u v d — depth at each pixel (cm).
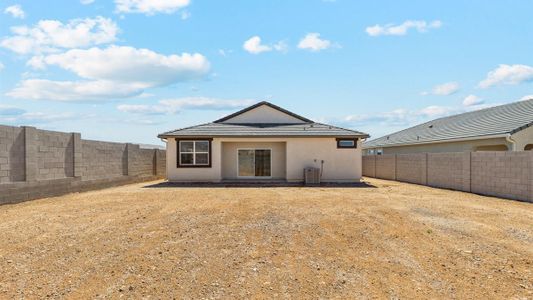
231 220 921
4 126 1223
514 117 2064
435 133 2642
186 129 2167
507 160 1369
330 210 1062
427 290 493
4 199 1209
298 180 2069
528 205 1185
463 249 675
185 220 920
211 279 532
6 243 714
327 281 525
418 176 2042
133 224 878
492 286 506
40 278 535
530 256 633
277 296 475
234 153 2180
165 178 2761
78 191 1642
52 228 841
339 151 2075
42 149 1416
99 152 1859
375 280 529
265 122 2397
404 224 875
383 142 3378
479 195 1478
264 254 648
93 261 608
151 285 510
